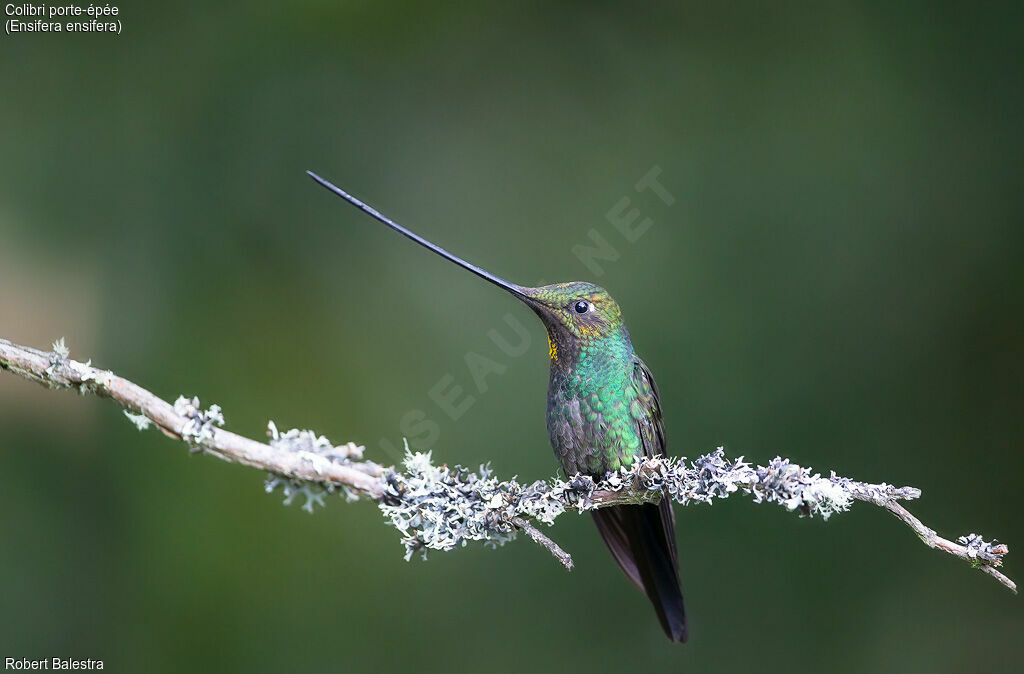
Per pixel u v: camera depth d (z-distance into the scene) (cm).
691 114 1140
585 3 1185
